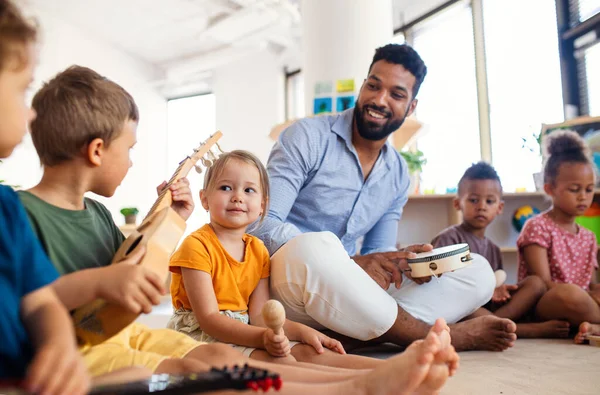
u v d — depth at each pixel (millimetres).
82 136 1007
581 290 2250
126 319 892
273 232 1784
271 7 6367
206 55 7918
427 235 3633
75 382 623
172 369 919
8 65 693
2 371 678
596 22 4297
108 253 1097
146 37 7973
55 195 1028
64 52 7348
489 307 2463
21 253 737
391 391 855
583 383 1316
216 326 1312
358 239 2469
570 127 3311
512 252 3488
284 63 7703
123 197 8266
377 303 1603
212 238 1481
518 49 5117
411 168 3781
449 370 916
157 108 9008
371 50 3936
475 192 2793
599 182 3217
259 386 647
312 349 1308
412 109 2160
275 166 2018
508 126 5191
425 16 6266
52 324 681
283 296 1613
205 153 1529
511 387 1270
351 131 2113
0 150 731
